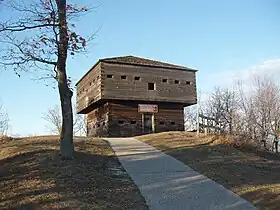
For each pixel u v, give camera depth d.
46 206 9.43
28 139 21.36
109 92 30.45
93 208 9.55
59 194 10.42
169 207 10.35
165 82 33.03
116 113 31.19
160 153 18.33
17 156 15.46
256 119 34.12
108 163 15.51
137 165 15.54
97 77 31.34
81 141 20.55
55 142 19.45
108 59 31.47
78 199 10.19
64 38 14.08
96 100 31.25
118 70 31.25
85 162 14.83
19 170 12.98
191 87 34.19
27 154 15.63
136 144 21.20
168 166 15.54
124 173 14.08
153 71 32.66
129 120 31.58
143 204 10.52
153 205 10.50
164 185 12.66
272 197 11.41
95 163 15.05
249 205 10.77
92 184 11.91
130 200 10.79
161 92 32.53
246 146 21.53
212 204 10.76
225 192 12.06
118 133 30.86
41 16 13.73
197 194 11.74
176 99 33.09
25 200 9.85
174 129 33.44
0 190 10.74
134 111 32.03
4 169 13.30
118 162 15.91
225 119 36.41
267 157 20.52
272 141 33.81
